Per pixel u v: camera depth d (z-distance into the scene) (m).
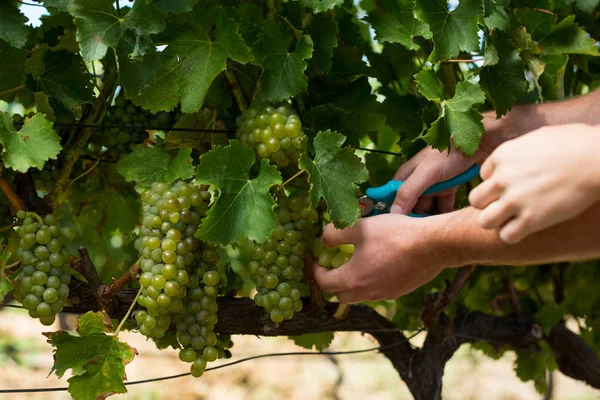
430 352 1.97
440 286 2.01
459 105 1.35
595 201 1.00
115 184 1.72
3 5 1.25
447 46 1.32
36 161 1.19
